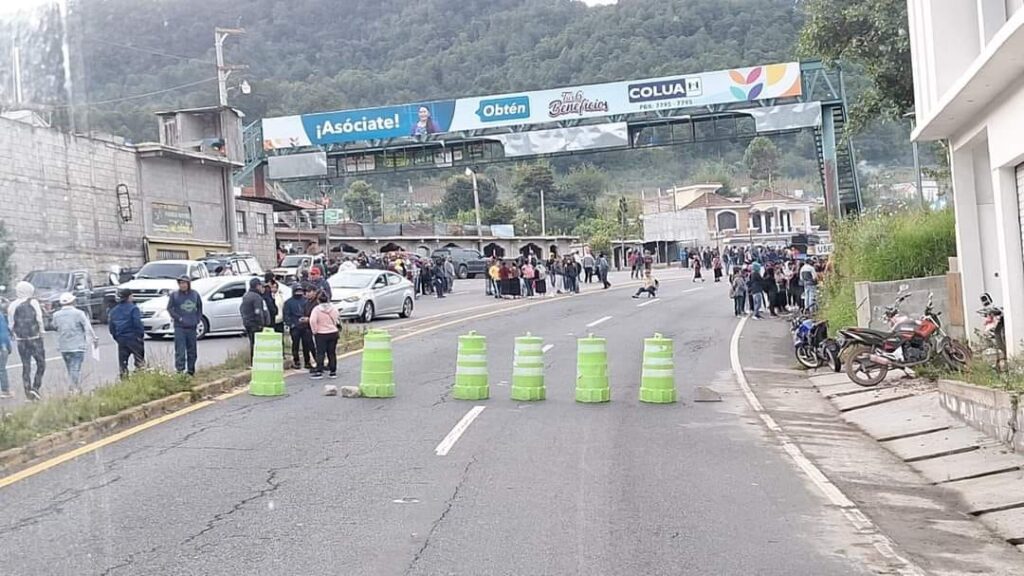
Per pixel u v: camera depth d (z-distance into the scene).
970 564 7.45
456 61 115.44
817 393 16.91
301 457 10.73
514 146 43.44
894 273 22.25
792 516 8.66
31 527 7.44
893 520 8.74
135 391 13.66
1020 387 11.18
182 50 80.75
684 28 116.31
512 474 10.06
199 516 8.20
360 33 118.06
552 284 47.72
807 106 40.69
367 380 15.39
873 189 74.06
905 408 14.31
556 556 7.29
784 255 49.66
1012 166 14.41
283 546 7.41
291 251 56.16
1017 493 9.44
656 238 99.31
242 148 44.69
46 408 8.23
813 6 25.08
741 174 130.62
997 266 17.30
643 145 43.44
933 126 16.62
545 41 120.44
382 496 9.04
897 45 24.06
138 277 29.27
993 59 12.10
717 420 13.91
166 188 38.22
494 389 16.55
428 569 6.91
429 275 46.06
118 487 9.06
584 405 14.96
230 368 17.34
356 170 45.91
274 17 111.38
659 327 29.12
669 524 8.27
